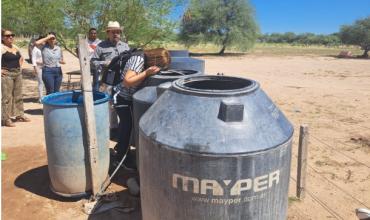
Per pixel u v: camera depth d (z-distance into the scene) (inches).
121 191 172.2
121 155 190.9
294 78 724.7
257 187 92.3
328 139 267.3
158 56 156.2
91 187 166.2
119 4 397.1
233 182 90.4
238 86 125.3
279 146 94.1
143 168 104.0
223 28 1950.1
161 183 97.4
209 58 1505.9
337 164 217.3
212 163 89.4
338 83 638.5
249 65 1115.3
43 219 152.2
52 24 390.3
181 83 114.2
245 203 92.4
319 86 583.8
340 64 1159.6
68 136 154.6
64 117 152.6
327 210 161.8
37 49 374.0
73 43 421.1
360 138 269.0
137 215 154.2
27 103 379.9
